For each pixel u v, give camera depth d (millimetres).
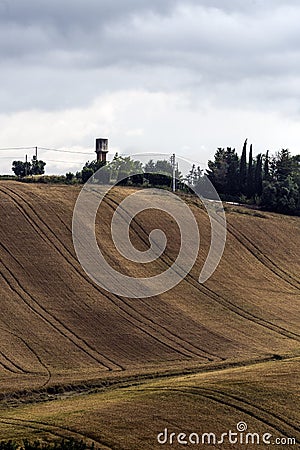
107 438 104438
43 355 167500
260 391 122375
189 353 178250
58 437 105438
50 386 146750
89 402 127438
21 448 91000
